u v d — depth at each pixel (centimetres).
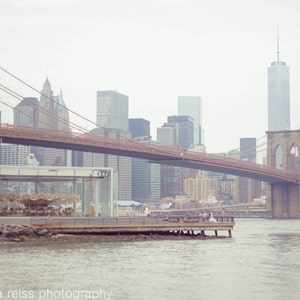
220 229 8988
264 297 4162
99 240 7644
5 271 5031
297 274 5088
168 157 17400
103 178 10081
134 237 8125
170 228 8562
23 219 7938
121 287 4441
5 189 11050
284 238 9494
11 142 13425
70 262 5588
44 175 9681
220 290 4372
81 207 10350
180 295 4197
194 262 5781
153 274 5016
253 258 6175
